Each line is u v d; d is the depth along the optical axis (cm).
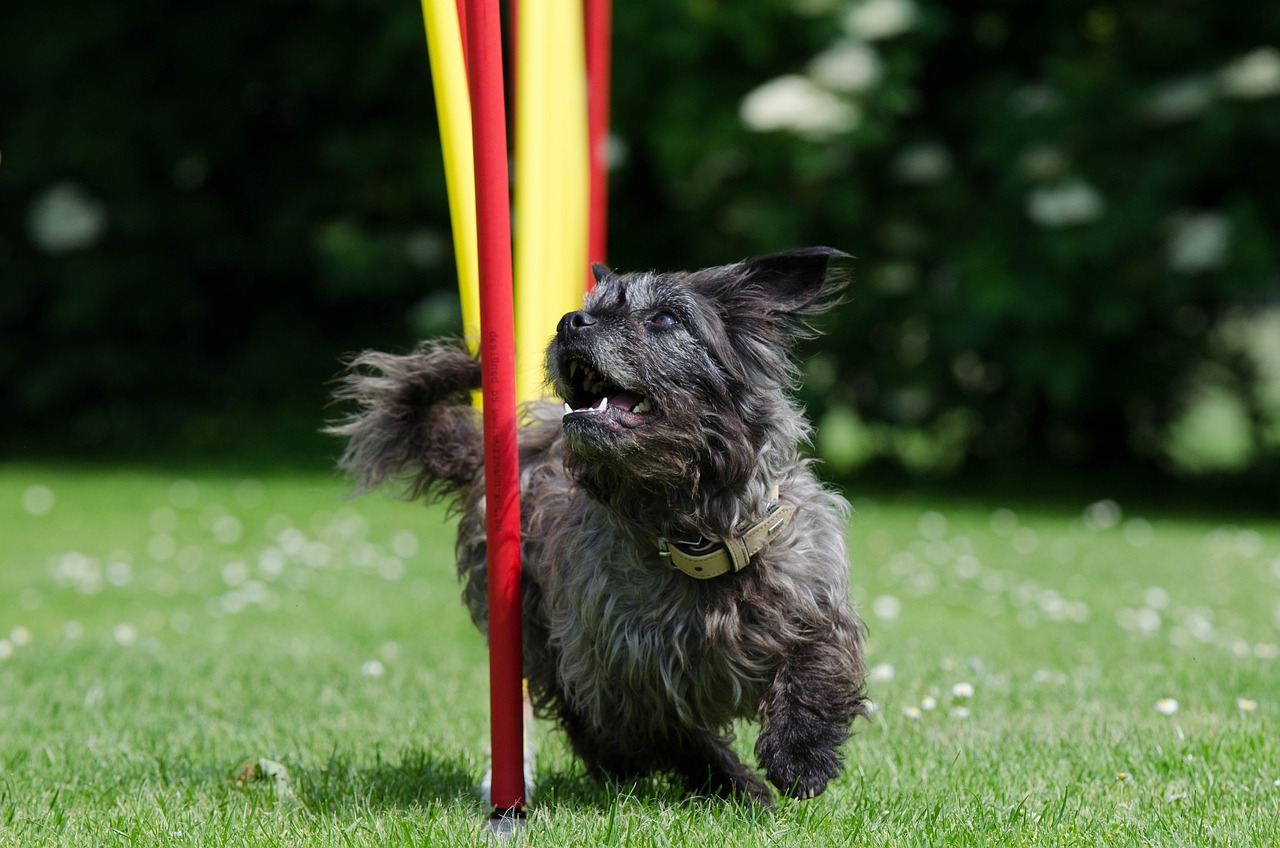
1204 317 1733
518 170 618
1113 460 1884
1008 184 1552
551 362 437
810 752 413
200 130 1964
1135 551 1241
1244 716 573
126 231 1916
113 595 998
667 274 465
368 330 2084
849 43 1542
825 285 473
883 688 643
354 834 412
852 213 1596
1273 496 1781
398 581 1077
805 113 1491
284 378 2053
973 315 1577
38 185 1955
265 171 2031
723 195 1638
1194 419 1955
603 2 705
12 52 1945
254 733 571
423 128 1831
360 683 677
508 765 429
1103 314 1547
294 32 1911
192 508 1495
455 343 534
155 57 1966
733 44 1584
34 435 2041
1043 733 549
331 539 1307
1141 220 1502
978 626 858
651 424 418
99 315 1961
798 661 429
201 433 2009
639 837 403
